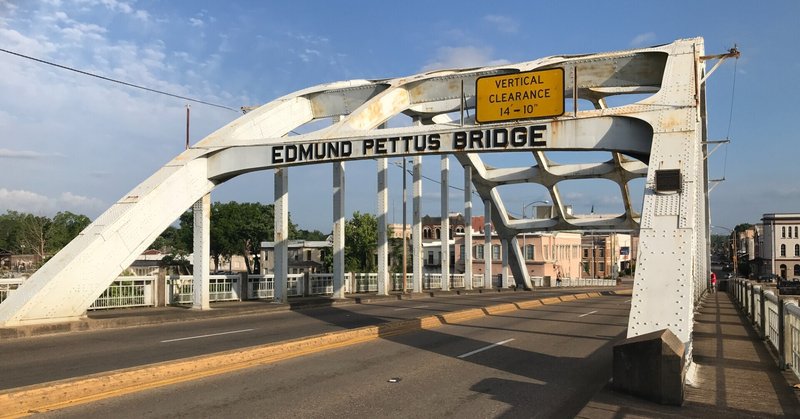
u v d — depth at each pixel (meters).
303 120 24.53
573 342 14.77
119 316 17.44
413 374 10.05
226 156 20.47
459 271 81.12
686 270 10.48
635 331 9.95
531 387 9.26
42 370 9.76
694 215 12.04
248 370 10.00
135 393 8.15
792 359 9.94
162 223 18.91
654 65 18.98
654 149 13.28
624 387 8.09
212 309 20.69
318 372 9.99
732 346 13.10
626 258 125.62
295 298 28.20
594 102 24.33
